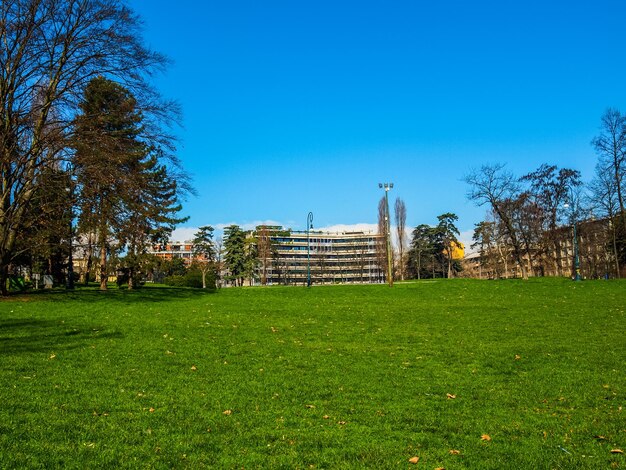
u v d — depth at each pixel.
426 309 28.27
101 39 28.78
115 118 30.19
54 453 6.82
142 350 15.00
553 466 6.72
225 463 6.69
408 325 21.81
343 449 7.28
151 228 43.72
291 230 173.62
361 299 35.38
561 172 63.97
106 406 9.13
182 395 10.08
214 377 11.80
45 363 12.68
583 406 9.60
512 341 17.31
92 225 31.94
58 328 18.64
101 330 18.62
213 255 106.62
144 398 9.79
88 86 30.64
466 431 8.17
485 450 7.30
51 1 27.72
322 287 46.22
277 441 7.58
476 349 15.86
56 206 29.53
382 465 6.71
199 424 8.29
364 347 16.36
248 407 9.39
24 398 9.45
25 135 29.97
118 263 48.31
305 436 7.81
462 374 12.43
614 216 58.12
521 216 65.06
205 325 21.03
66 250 40.19
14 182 28.75
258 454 7.02
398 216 83.62
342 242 180.75
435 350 15.77
